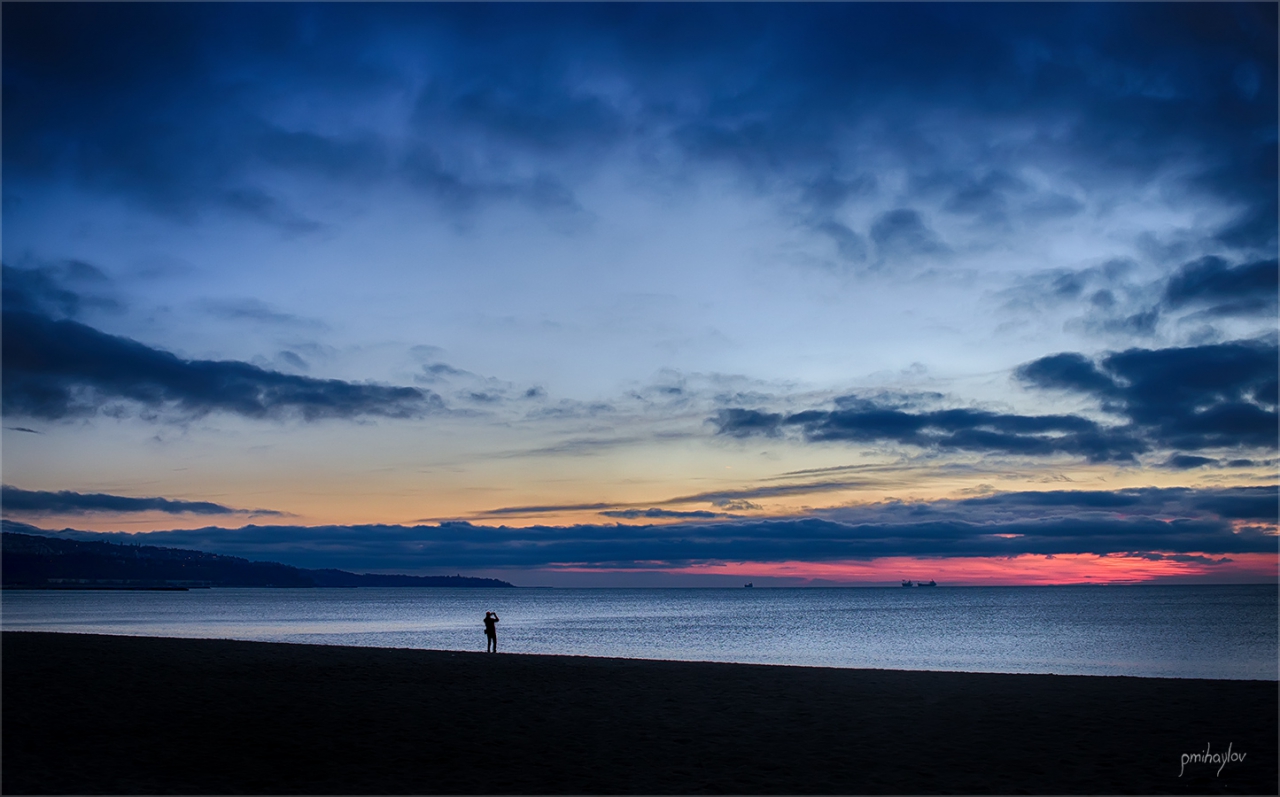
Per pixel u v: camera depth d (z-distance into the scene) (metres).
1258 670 36.34
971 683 19.42
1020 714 15.28
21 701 15.76
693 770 11.49
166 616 102.88
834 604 173.25
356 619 96.12
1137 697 16.92
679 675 21.72
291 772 11.18
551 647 51.53
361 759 12.01
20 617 98.25
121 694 17.02
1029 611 122.44
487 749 12.77
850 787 10.53
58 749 12.10
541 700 17.53
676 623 88.69
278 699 17.09
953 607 145.62
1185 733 13.43
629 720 15.22
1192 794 10.08
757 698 17.69
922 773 11.20
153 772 11.00
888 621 92.12
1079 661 40.91
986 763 11.70
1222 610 120.69
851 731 14.05
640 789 10.50
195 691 17.84
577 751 12.67
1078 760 11.80
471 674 21.94
